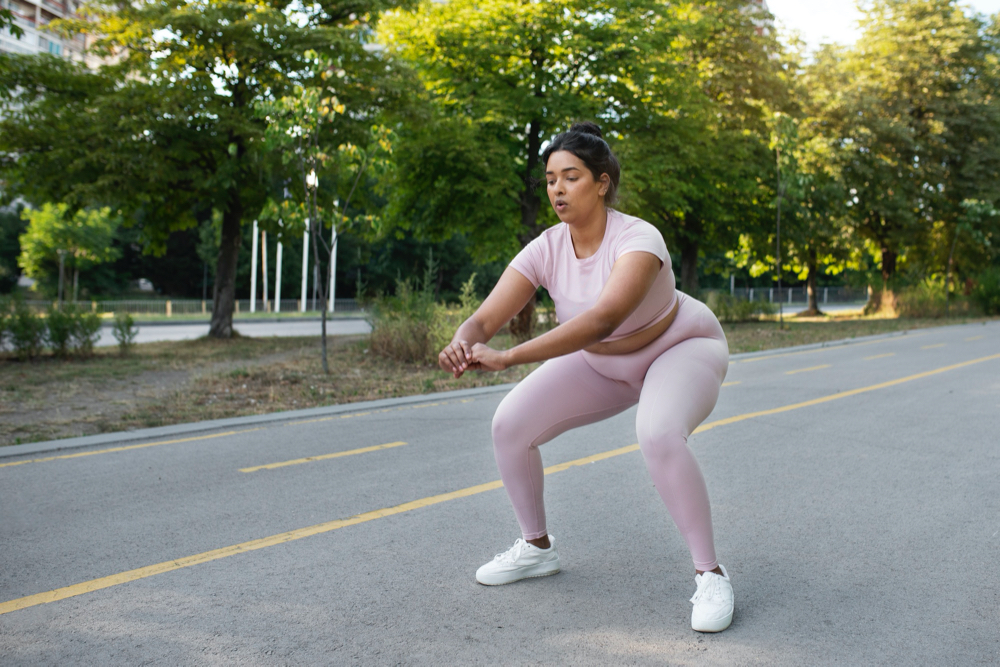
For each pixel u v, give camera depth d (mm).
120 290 61750
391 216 20344
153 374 11281
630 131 20078
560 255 2824
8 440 6648
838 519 4133
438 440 6551
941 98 31047
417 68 18078
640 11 18203
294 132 11445
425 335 12562
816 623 2807
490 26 17078
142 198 17344
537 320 17297
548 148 2727
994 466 5348
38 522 4227
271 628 2811
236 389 9672
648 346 2863
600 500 4559
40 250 41906
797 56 29062
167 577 3363
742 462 5555
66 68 16281
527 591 3146
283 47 15789
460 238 55969
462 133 17047
